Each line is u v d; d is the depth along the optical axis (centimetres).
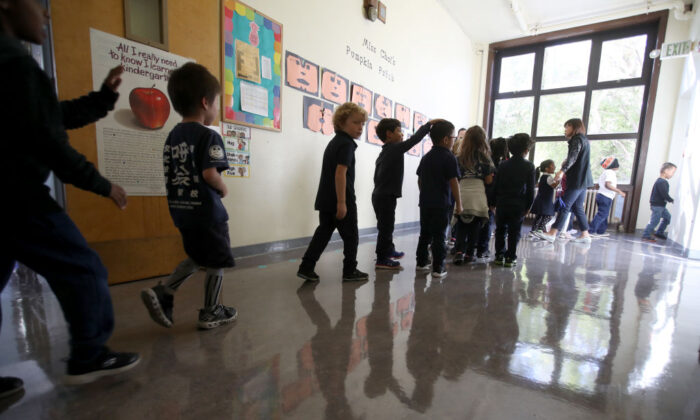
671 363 117
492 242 380
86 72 161
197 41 204
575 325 149
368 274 221
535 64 607
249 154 244
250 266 228
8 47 70
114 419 81
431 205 220
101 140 168
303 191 293
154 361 107
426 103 488
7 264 82
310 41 287
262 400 90
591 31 546
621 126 540
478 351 122
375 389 96
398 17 405
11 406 84
